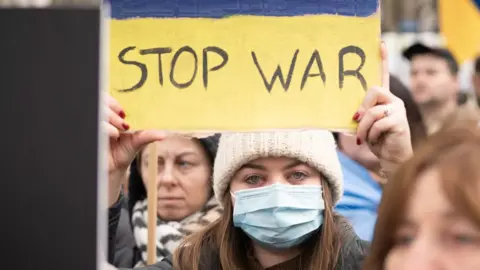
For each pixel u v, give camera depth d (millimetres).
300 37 2047
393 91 3510
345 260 2270
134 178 3189
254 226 2305
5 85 1142
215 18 2049
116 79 2049
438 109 4648
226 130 2016
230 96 2027
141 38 2059
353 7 2062
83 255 1125
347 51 2049
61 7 1149
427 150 1286
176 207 3188
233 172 2340
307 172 2328
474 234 1197
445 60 4664
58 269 1125
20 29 1145
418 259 1225
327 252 2273
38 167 1134
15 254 1123
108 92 2045
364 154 3309
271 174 2320
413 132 3434
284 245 2316
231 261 2326
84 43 1146
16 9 1146
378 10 2061
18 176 1132
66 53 1146
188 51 2047
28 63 1144
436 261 1215
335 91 2037
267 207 2279
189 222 3166
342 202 3129
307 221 2295
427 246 1227
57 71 1145
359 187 3188
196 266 2320
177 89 2037
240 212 2320
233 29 2043
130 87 2045
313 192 2318
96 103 1142
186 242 2400
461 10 4707
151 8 2061
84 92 1143
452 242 1215
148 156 2908
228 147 2346
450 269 1206
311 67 2037
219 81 2033
